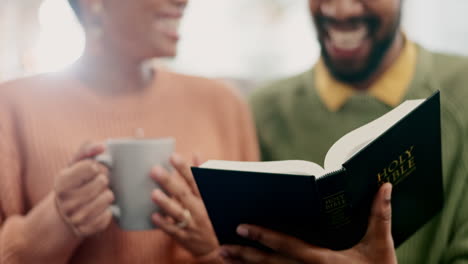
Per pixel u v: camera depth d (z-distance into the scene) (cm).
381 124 50
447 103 90
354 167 44
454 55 96
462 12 160
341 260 47
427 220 61
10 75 138
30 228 59
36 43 136
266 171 47
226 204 52
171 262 76
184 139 85
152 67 91
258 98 118
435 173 56
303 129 108
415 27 162
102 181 58
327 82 104
